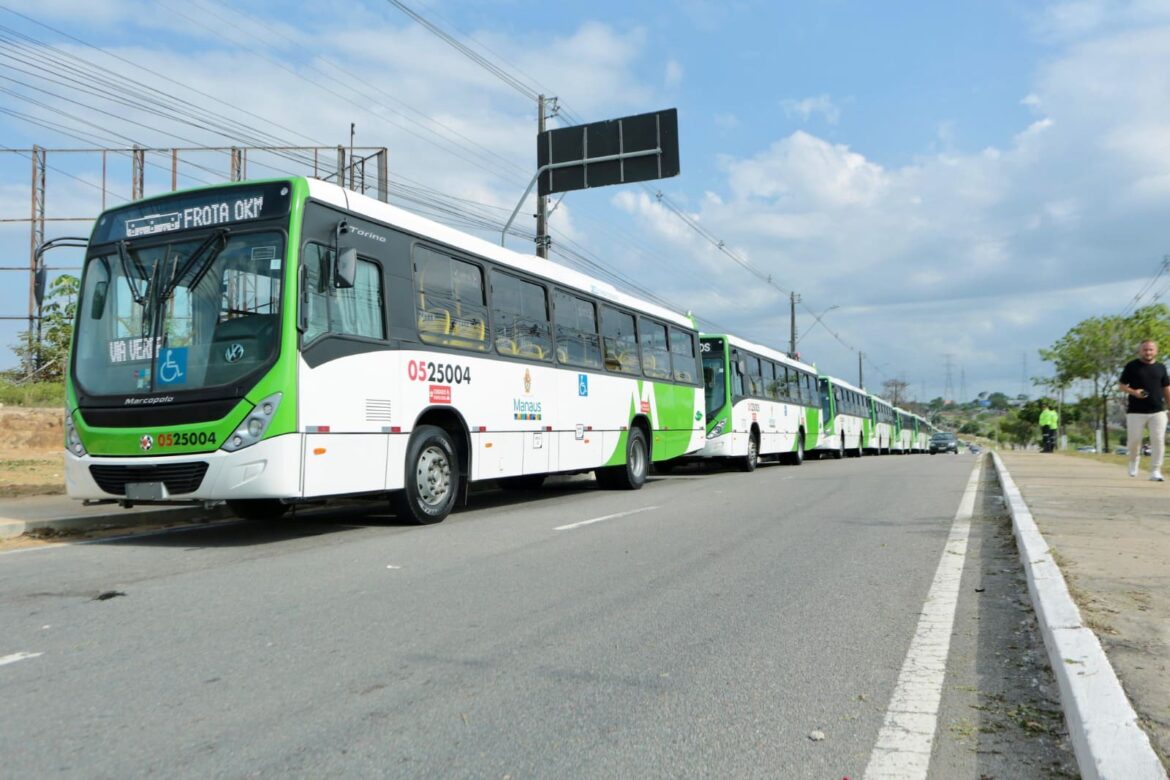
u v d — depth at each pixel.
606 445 14.59
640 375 16.05
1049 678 4.42
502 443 11.61
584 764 3.38
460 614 5.65
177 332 8.66
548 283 13.08
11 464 16.70
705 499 13.34
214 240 8.68
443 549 8.25
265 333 8.34
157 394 8.52
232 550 8.26
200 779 3.20
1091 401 51.34
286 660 4.62
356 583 6.60
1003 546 8.53
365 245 9.39
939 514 11.12
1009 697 4.16
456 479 10.67
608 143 20.86
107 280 9.12
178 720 3.77
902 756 3.48
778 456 30.30
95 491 8.79
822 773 3.33
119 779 3.19
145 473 8.51
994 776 3.30
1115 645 4.44
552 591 6.36
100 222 9.36
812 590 6.46
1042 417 32.53
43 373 25.67
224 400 8.23
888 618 5.65
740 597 6.21
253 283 8.50
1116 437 80.75
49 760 3.35
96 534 9.61
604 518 10.78
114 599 6.03
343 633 5.16
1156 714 3.50
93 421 8.73
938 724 3.82
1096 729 3.28
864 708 4.02
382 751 3.47
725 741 3.62
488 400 11.32
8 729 3.65
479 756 3.44
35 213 25.53
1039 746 3.58
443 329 10.55
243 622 5.40
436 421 10.79
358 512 11.69
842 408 36.66
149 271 8.90
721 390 21.36
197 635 5.09
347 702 4.01
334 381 8.78
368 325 9.35
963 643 5.09
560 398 13.15
